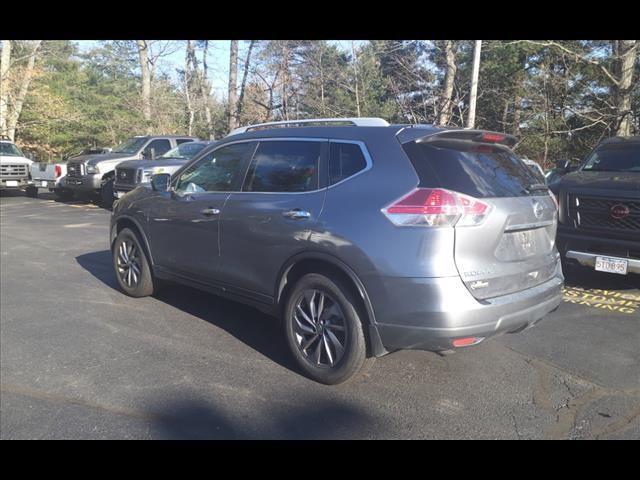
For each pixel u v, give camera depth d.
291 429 3.30
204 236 4.77
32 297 5.99
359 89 23.92
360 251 3.54
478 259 3.46
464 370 4.15
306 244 3.83
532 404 3.63
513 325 3.60
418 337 3.41
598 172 7.09
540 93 20.12
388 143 3.73
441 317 3.33
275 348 4.55
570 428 3.33
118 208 5.96
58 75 40.34
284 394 3.73
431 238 3.35
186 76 28.70
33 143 32.88
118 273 6.07
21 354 4.36
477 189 3.55
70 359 4.27
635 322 5.34
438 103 20.45
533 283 3.86
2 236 10.16
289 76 23.59
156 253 5.45
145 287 5.77
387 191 3.55
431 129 3.72
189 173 5.18
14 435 3.19
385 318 3.49
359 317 3.66
